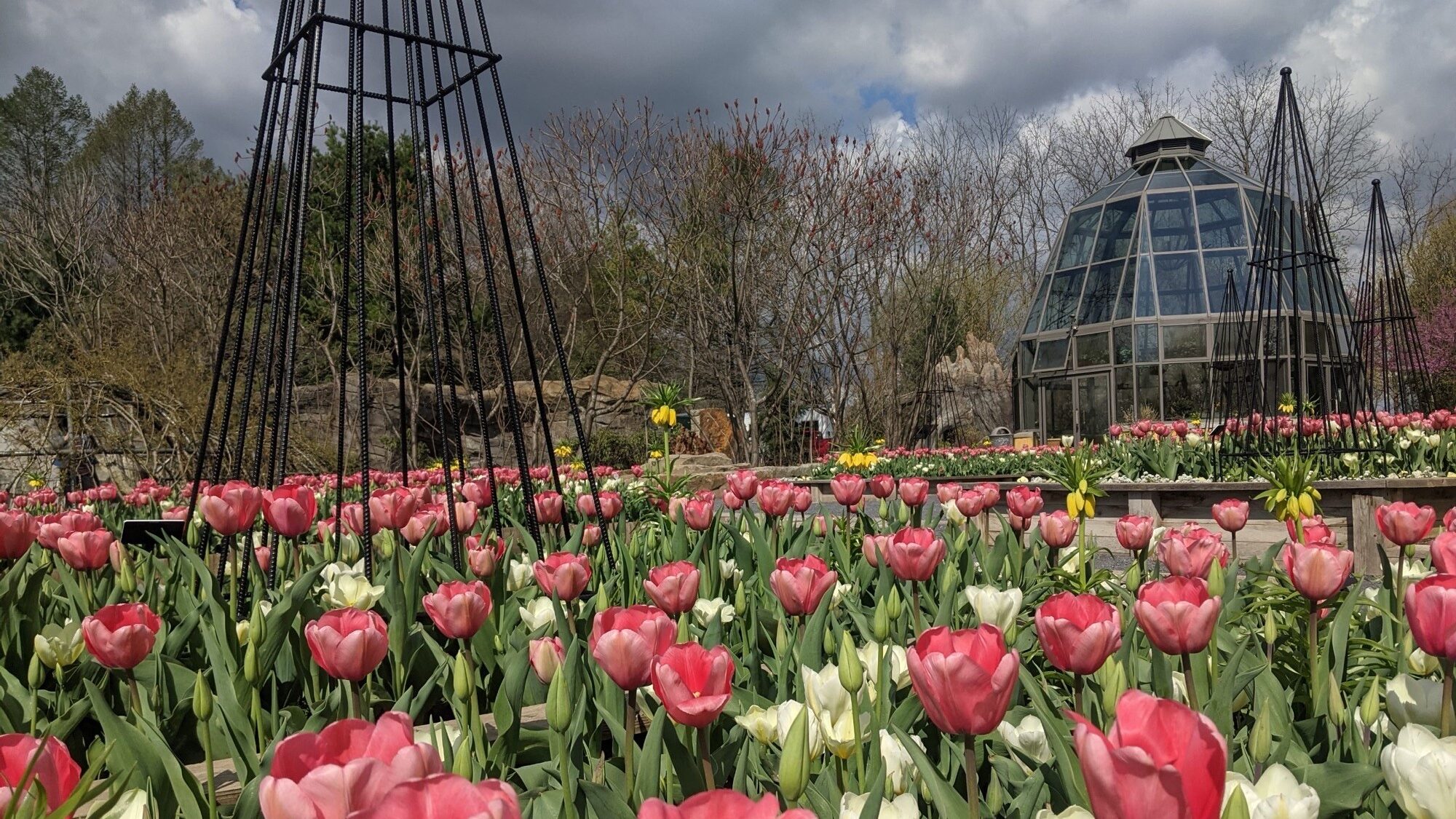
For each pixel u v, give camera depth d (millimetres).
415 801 728
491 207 22000
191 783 1553
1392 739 1630
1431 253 34562
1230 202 29016
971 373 35688
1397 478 7812
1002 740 1703
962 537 3502
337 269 22688
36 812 1120
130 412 15320
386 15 3463
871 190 24406
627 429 26578
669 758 1566
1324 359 25719
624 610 1553
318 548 3861
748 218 24266
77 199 29344
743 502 4332
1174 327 27984
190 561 2699
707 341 25141
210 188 23094
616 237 24281
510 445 22094
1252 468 8914
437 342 3475
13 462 15086
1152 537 3500
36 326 29703
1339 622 2012
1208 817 827
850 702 1469
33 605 2502
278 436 3252
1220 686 1621
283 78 3557
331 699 1943
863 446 13047
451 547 3557
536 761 1897
